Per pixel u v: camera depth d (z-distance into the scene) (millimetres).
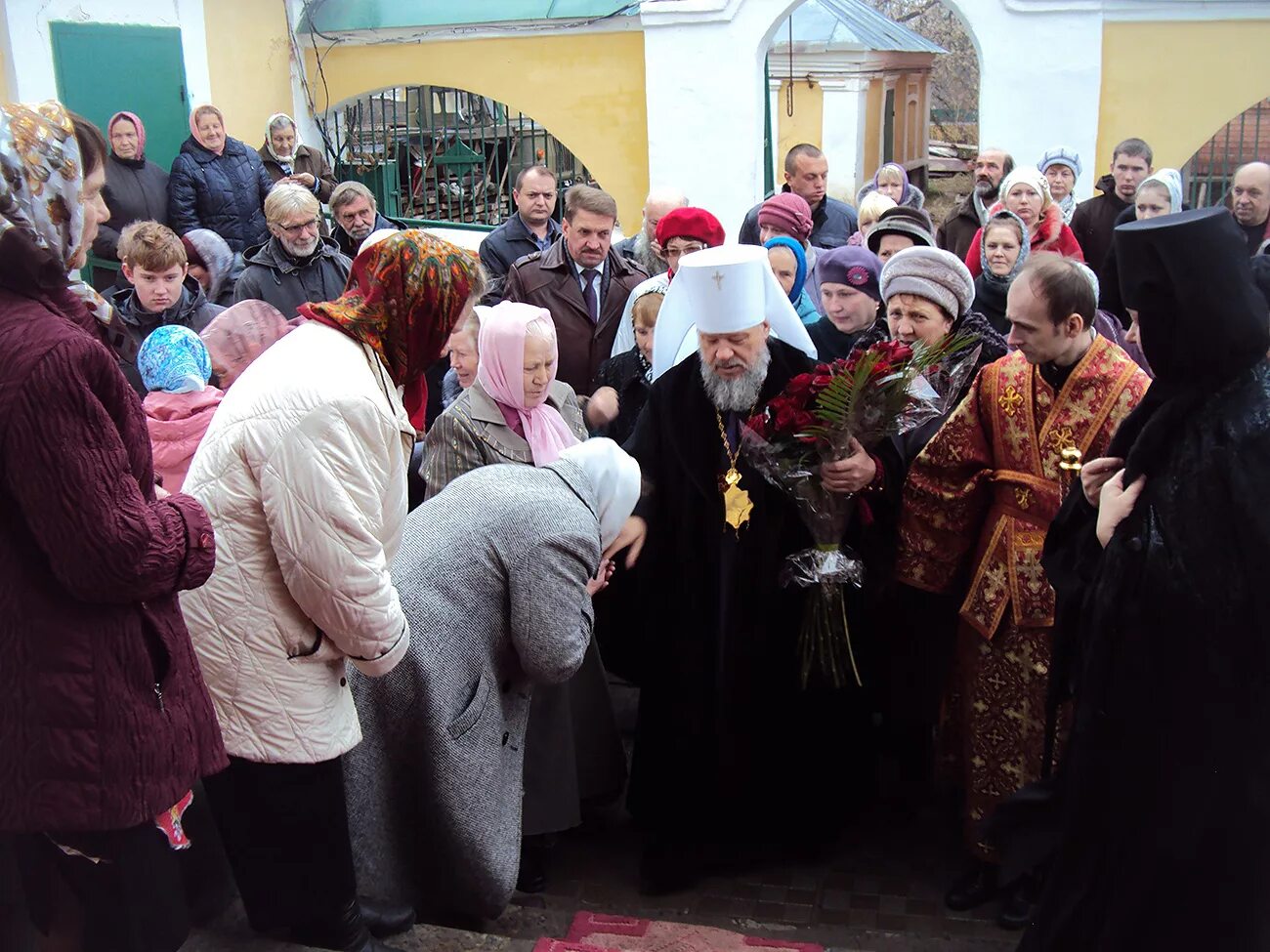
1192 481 2402
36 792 2002
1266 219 6547
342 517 2389
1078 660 2789
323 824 2605
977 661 3412
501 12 10703
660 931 3037
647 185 10711
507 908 3461
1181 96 9125
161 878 2178
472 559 3020
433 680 2953
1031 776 3363
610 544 3436
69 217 2004
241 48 10570
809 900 3574
